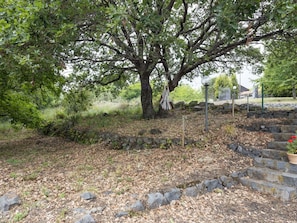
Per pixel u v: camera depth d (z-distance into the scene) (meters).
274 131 5.91
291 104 9.82
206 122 6.35
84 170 4.93
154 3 5.71
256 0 4.45
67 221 3.01
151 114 8.71
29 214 3.21
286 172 4.34
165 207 3.48
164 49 6.20
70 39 4.70
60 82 8.57
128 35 6.38
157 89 10.34
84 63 8.41
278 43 7.70
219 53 7.14
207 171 4.51
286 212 3.42
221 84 21.72
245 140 5.72
